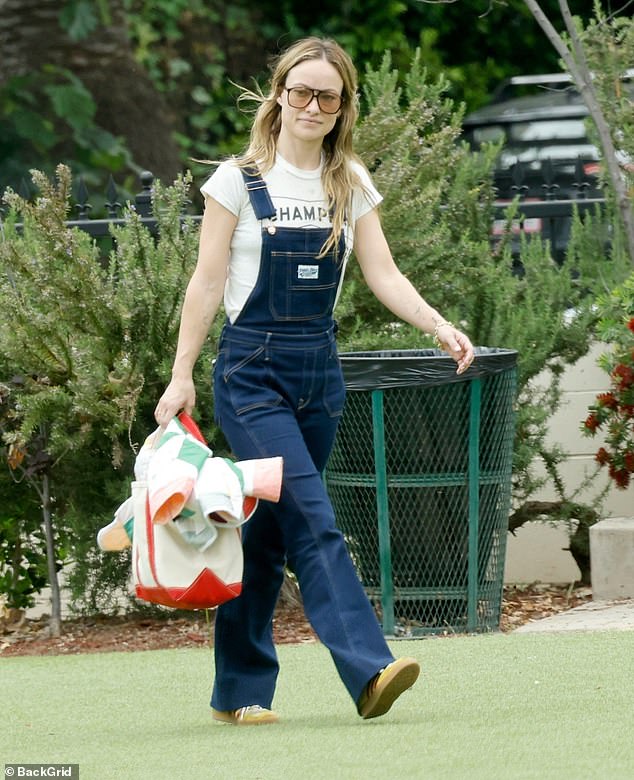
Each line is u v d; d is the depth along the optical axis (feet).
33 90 161.68
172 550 43.57
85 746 44.68
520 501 79.56
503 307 77.46
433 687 51.03
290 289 44.50
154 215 71.05
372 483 64.90
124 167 163.12
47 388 67.46
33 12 162.91
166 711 50.78
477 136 135.13
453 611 66.39
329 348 45.50
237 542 44.21
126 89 167.02
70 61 164.55
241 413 44.75
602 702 47.06
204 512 42.98
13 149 161.38
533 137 132.57
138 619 75.05
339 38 192.75
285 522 44.88
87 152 161.79
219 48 196.24
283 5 197.57
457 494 64.90
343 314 71.72
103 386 67.46
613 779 36.68
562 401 80.84
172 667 59.88
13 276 68.59
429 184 77.00
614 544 72.54
